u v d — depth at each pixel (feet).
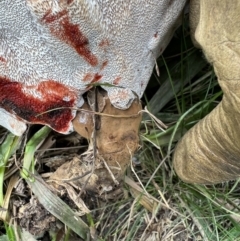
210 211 0.68
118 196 0.65
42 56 0.45
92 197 0.62
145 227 0.68
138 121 0.55
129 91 0.52
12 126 0.54
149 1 0.45
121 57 0.48
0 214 0.63
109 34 0.45
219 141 0.46
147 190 0.68
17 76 0.47
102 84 0.50
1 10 0.39
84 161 0.56
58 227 0.66
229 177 0.52
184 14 0.56
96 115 0.53
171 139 0.62
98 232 0.67
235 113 0.39
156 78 0.67
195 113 0.64
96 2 0.41
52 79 0.48
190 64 0.65
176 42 0.65
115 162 0.55
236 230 0.67
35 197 0.61
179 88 0.67
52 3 0.39
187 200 0.68
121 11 0.44
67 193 0.60
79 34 0.42
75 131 0.59
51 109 0.51
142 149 0.66
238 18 0.36
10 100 0.50
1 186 0.62
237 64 0.37
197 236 0.68
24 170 0.61
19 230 0.65
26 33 0.42
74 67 0.47
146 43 0.50
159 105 0.67
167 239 0.67
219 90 0.68
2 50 0.44
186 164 0.55
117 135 0.54
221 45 0.38
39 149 0.62
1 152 0.62
